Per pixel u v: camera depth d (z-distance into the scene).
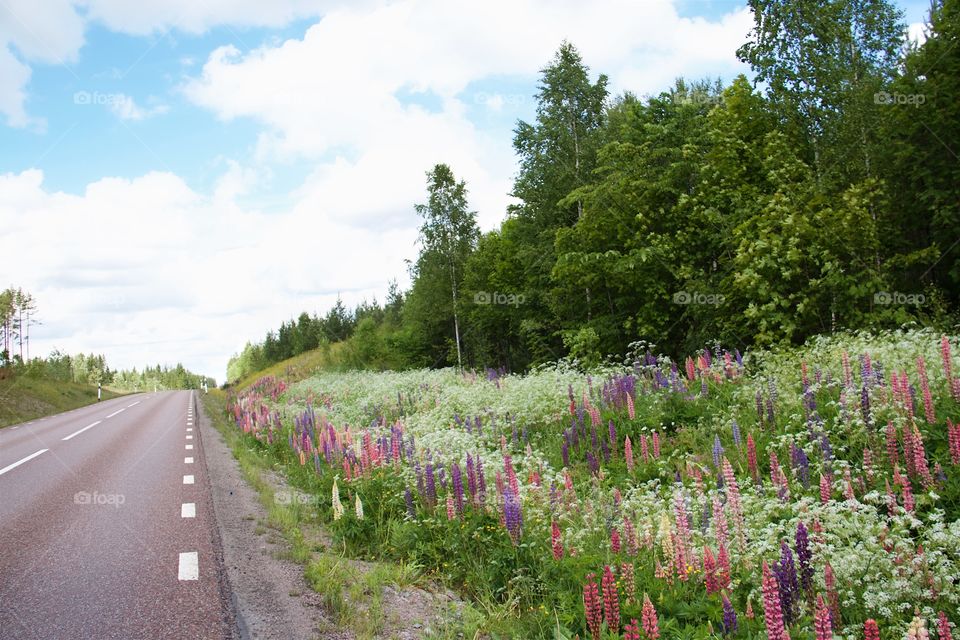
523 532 6.54
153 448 15.42
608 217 22.59
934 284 16.33
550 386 15.11
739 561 5.52
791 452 8.00
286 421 17.75
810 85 20.14
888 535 5.39
